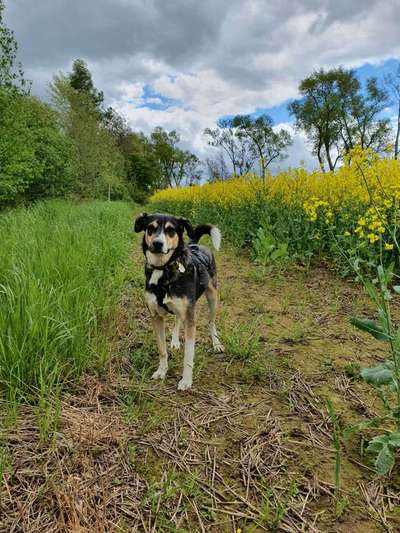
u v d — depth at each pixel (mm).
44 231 2445
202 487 838
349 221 2594
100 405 1109
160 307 1268
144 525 734
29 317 1168
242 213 4039
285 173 4223
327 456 936
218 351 1527
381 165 2588
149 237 1247
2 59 4277
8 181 4680
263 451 953
